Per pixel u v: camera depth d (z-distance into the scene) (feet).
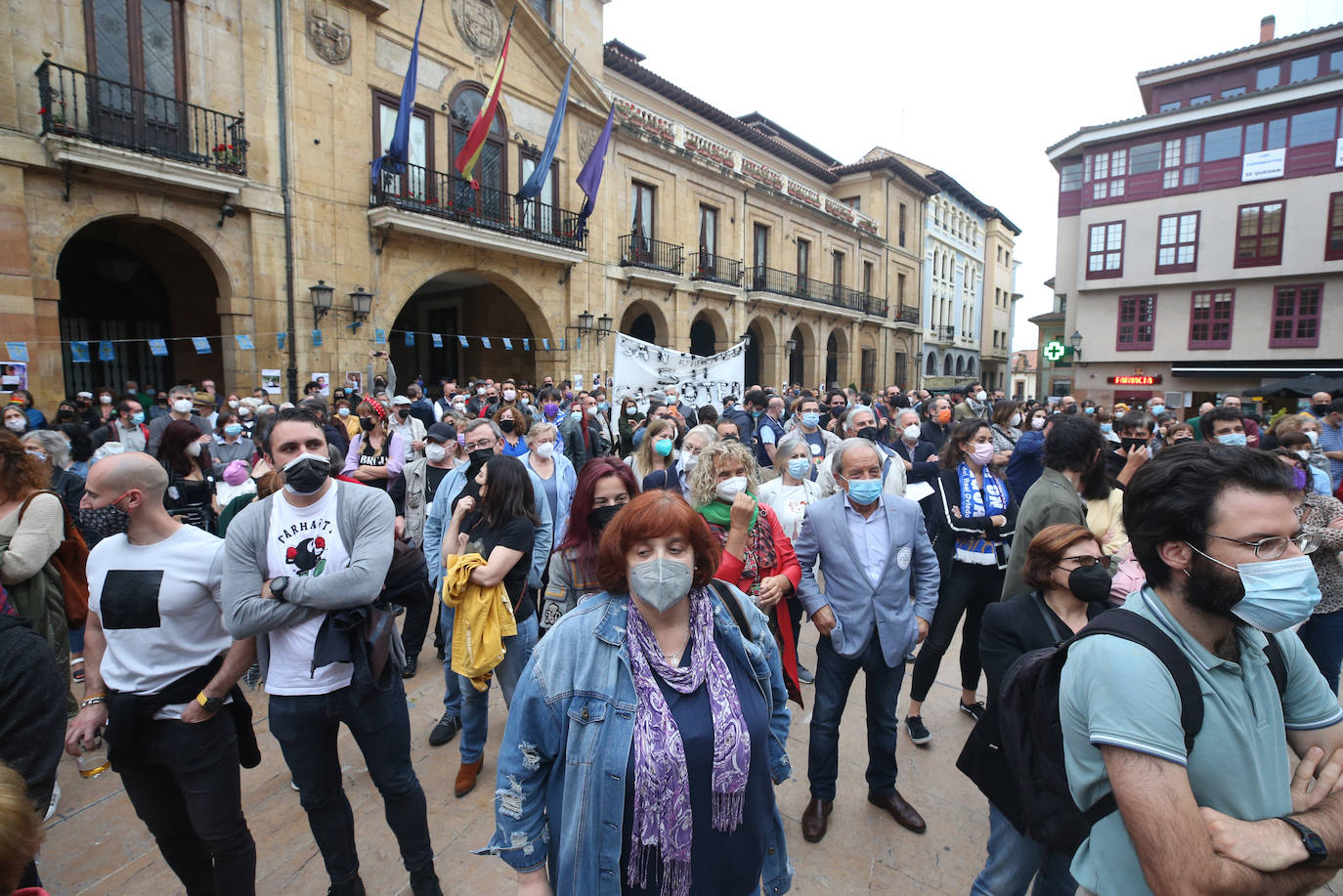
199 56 34.76
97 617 7.47
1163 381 80.74
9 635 5.62
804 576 10.09
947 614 12.43
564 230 55.21
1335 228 69.62
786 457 13.52
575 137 56.18
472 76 48.24
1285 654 4.65
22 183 29.32
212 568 7.48
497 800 5.21
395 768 8.14
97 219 31.73
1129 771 3.93
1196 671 4.16
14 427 19.69
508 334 61.16
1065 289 88.17
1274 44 75.00
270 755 11.78
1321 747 4.40
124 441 24.72
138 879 8.89
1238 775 4.04
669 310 66.03
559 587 10.66
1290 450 14.05
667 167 65.41
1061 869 6.46
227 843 7.59
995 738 7.01
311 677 7.66
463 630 10.12
